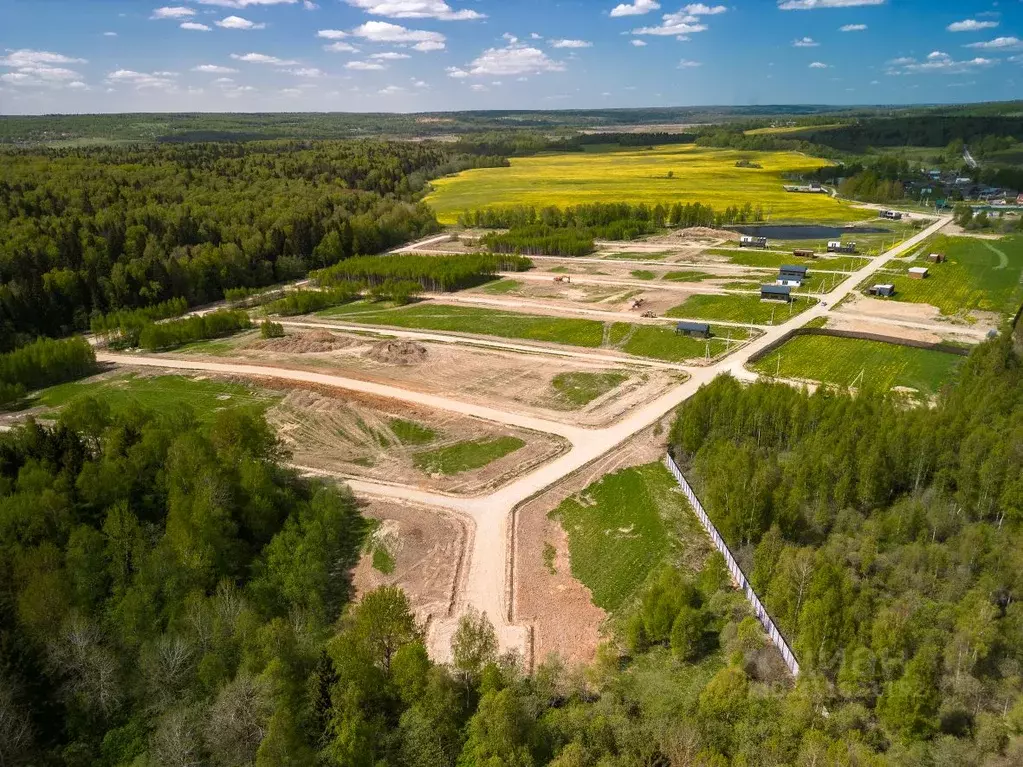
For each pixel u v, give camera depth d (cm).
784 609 6259
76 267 18850
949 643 5741
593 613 7125
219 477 8362
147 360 15312
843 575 6312
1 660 5878
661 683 5741
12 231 19425
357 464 10438
